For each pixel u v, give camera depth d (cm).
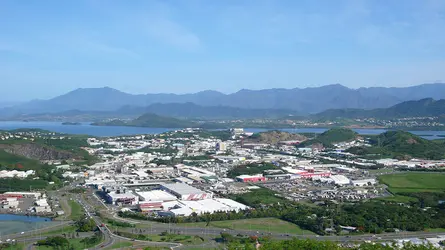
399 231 19225
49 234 18562
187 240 17625
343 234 18712
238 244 16350
